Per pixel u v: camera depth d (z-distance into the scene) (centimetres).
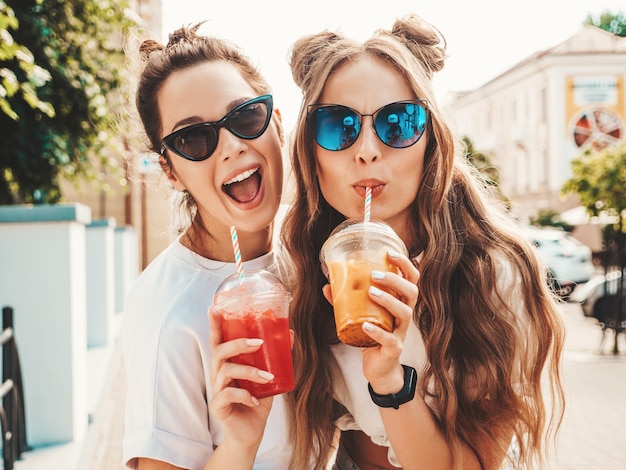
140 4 1334
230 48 212
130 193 1962
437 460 194
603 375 949
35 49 887
